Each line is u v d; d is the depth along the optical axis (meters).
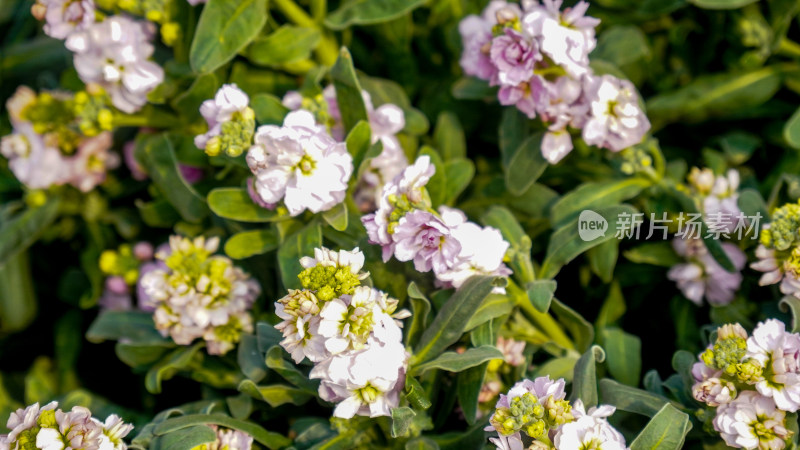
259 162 0.48
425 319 0.50
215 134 0.50
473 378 0.50
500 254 0.49
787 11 0.57
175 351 0.55
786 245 0.50
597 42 0.58
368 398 0.47
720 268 0.54
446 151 0.58
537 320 0.53
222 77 0.57
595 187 0.54
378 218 0.48
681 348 0.55
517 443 0.46
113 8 0.55
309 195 0.49
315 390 0.50
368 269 0.52
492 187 0.57
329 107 0.55
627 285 0.58
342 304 0.46
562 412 0.46
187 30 0.56
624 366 0.54
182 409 0.53
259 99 0.53
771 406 0.47
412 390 0.48
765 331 0.48
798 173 0.57
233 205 0.51
